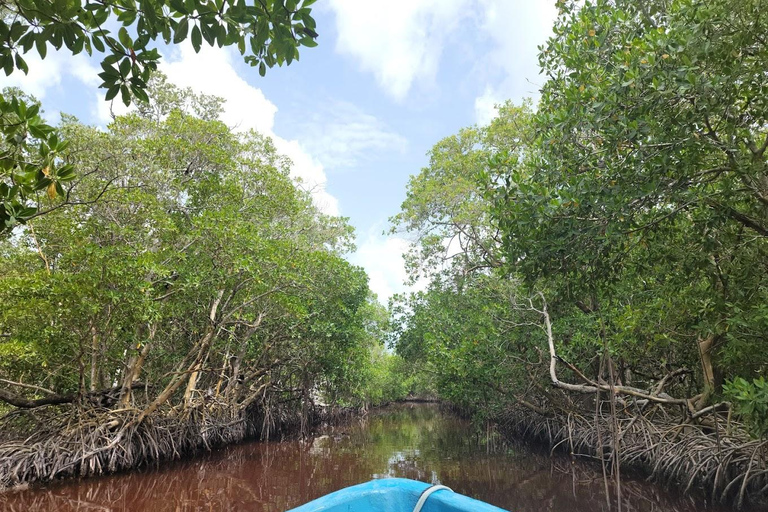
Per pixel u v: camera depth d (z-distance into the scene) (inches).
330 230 851.4
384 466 500.7
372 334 1085.1
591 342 446.3
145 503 368.8
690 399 371.2
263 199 596.7
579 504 343.0
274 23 119.8
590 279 289.0
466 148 685.3
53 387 497.0
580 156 277.0
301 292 601.0
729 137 225.5
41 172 144.4
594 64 280.1
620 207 235.6
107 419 455.5
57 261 439.5
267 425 738.8
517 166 490.0
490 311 531.5
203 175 558.3
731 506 327.9
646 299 368.2
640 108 225.1
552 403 561.9
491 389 618.8
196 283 422.6
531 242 266.5
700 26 204.5
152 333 482.0
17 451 418.9
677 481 371.6
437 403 1855.3
